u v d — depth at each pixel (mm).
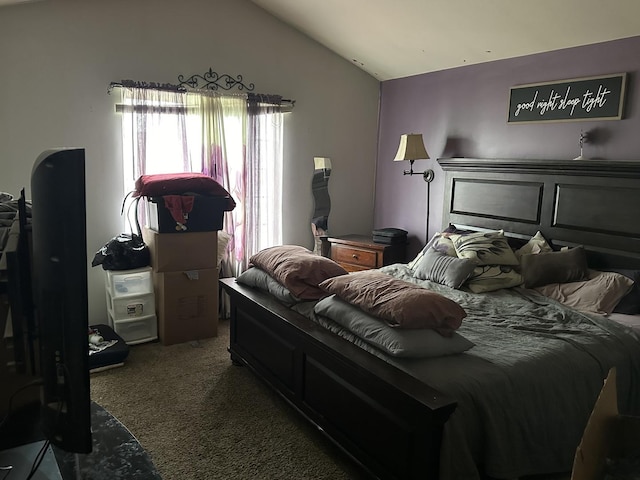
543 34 3303
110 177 3775
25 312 1051
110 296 3623
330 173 4805
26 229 1050
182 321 3691
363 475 2119
